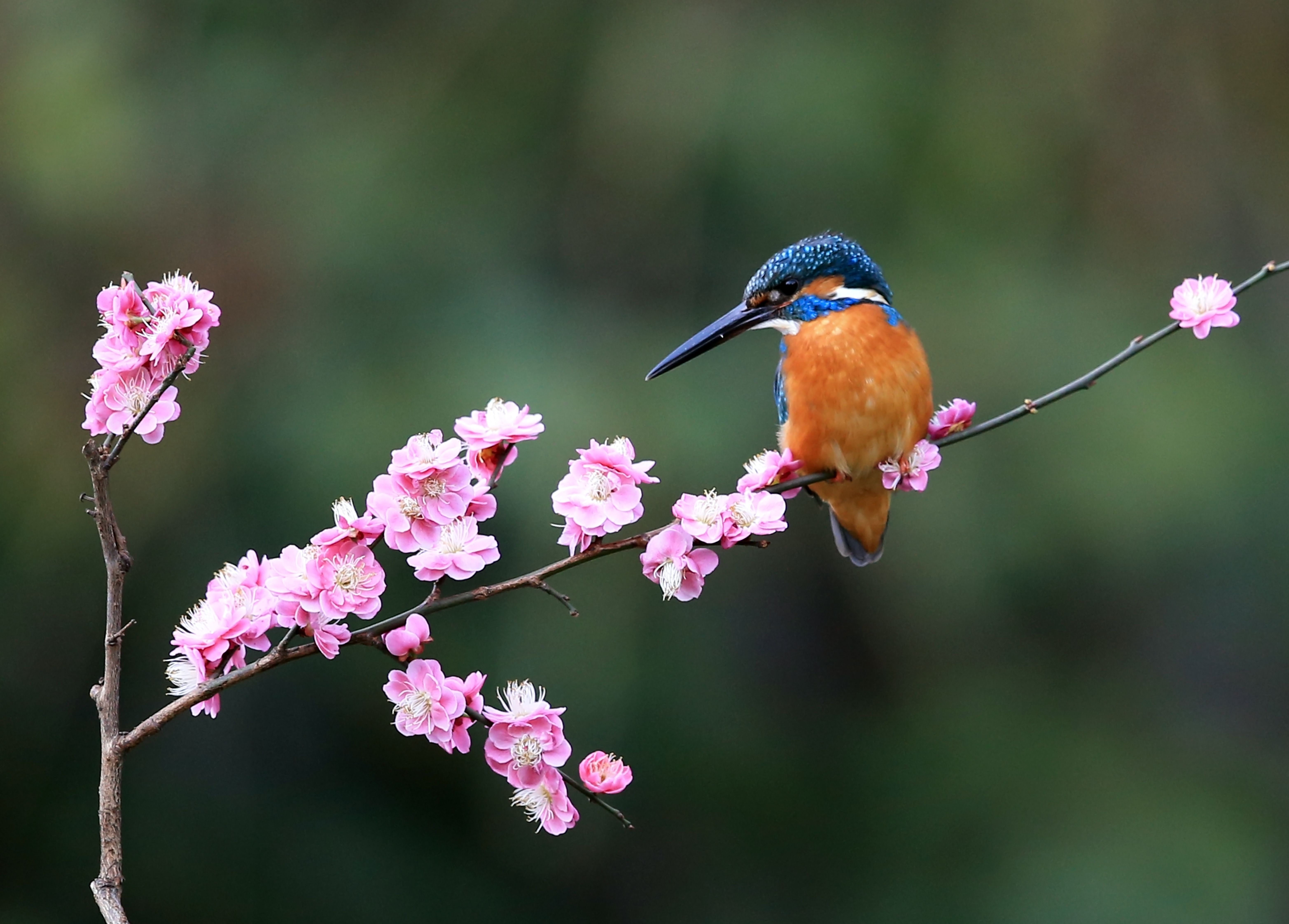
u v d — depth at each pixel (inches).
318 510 404.8
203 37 449.7
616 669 398.9
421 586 422.6
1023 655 506.3
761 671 511.8
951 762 487.2
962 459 425.4
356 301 425.1
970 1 449.1
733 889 487.2
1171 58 450.9
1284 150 456.1
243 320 420.5
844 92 428.1
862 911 473.7
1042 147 446.3
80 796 456.8
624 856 486.9
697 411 418.9
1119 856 454.6
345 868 464.1
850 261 212.4
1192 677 517.0
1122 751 488.7
